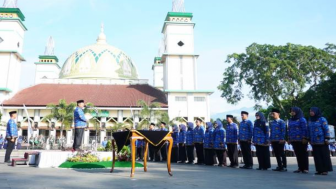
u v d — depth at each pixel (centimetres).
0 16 4441
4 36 4347
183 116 4347
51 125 3972
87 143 3988
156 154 1623
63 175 734
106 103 4172
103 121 4166
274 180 657
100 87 4812
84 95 4406
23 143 3453
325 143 830
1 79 4225
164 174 790
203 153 1398
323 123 846
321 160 830
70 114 3234
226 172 873
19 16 4572
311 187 544
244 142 1105
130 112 4244
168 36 4559
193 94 4447
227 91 3928
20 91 4559
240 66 3794
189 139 1457
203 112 4394
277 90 3531
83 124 1124
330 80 3378
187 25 4606
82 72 5628
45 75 6341
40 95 4381
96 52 5906
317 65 3469
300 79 3297
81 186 537
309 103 3450
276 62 3322
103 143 2959
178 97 4422
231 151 1178
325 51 3628
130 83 5075
